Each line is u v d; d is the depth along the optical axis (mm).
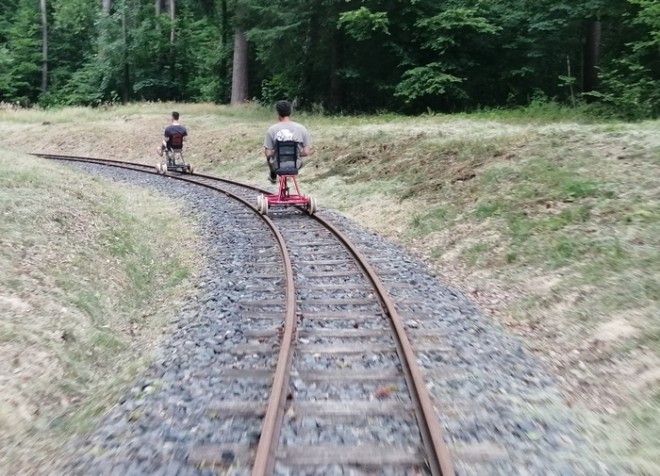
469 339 6891
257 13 29312
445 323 7371
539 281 8453
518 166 12922
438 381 5773
